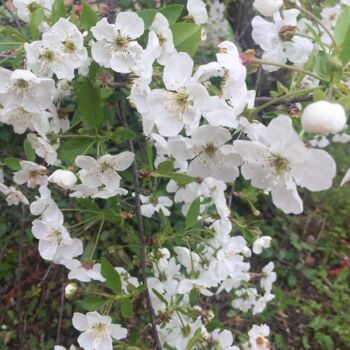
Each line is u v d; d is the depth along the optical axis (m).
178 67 0.16
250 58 0.16
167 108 0.16
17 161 0.22
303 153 0.14
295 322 0.45
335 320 0.45
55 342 0.37
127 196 0.31
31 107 0.18
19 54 0.19
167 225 0.22
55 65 0.17
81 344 0.20
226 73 0.15
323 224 0.52
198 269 0.24
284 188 0.15
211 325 0.25
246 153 0.15
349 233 0.53
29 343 0.37
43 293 0.39
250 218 0.48
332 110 0.13
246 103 0.15
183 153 0.17
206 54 0.39
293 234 0.49
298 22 0.24
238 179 0.42
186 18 0.21
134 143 0.31
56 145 0.20
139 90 0.17
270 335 0.43
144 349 0.22
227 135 0.16
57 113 0.21
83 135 0.19
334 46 0.16
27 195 0.32
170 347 0.23
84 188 0.19
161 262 0.23
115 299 0.20
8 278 0.39
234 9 0.44
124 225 0.23
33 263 0.41
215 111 0.15
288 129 0.14
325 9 0.25
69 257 0.21
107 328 0.20
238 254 0.26
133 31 0.17
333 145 0.54
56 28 0.17
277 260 0.48
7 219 0.40
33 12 0.19
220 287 0.30
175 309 0.21
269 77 0.40
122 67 0.17
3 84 0.17
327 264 0.51
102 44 0.17
